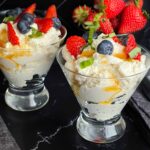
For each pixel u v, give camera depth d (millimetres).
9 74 542
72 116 538
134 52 460
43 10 630
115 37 485
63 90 590
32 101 555
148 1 649
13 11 563
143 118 506
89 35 482
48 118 535
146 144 487
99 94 459
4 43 519
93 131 498
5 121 530
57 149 482
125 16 554
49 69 597
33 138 499
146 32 675
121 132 503
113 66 452
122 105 487
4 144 477
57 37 539
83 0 637
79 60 461
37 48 511
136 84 469
